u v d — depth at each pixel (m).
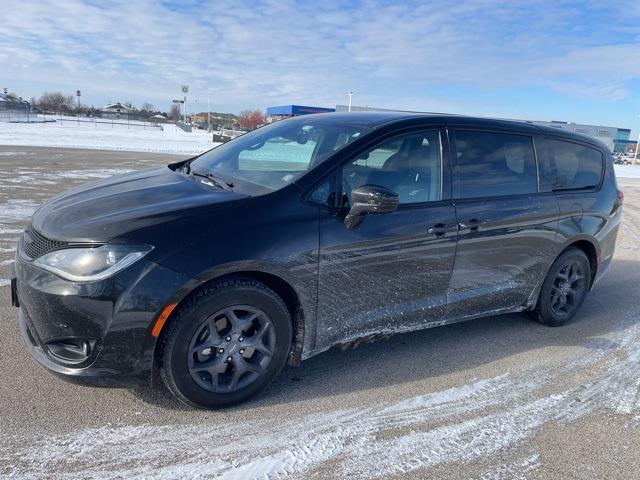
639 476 2.64
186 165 4.07
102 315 2.54
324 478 2.47
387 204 2.90
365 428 2.90
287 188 3.03
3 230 6.66
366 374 3.52
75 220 2.75
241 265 2.76
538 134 4.26
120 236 2.57
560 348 4.16
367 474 2.52
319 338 3.20
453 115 3.86
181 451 2.59
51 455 2.47
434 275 3.57
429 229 3.44
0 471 2.34
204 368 2.82
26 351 3.43
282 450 2.66
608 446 2.87
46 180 11.30
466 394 3.35
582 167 4.61
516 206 3.93
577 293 4.67
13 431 2.62
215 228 2.75
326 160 3.16
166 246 2.62
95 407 2.89
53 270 2.57
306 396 3.19
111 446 2.58
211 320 2.79
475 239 3.71
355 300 3.25
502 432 2.95
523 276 4.15
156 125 82.62
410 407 3.15
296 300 3.07
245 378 3.00
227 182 3.32
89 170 13.70
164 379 2.79
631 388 3.55
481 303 3.94
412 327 3.61
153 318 2.60
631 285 6.10
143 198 3.03
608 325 4.75
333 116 3.94
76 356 2.65
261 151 3.66
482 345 4.13
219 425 2.82
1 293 4.43
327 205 3.10
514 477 2.57
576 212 4.41
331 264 3.08
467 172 3.74
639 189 21.78
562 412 3.20
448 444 2.80
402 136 3.47
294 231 2.93
